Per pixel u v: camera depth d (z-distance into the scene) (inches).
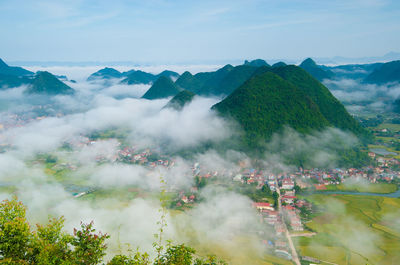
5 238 1488.7
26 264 1440.7
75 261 1470.2
